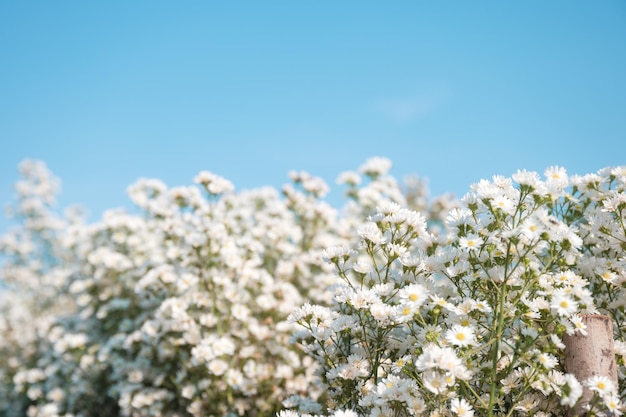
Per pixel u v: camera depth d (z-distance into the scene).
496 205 2.49
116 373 6.04
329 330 2.93
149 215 6.74
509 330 2.72
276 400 4.55
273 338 4.98
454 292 2.91
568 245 2.45
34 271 9.23
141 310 6.52
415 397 2.48
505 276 2.44
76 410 6.70
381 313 2.69
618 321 2.96
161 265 5.44
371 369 2.91
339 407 2.98
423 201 7.72
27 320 9.01
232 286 4.91
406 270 2.93
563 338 2.56
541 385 2.38
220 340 4.61
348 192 6.69
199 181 5.02
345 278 3.06
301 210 6.19
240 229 6.01
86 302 6.77
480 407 2.45
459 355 2.48
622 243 2.96
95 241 7.41
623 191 3.03
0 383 8.37
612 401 2.30
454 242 2.90
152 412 5.11
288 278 5.79
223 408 4.57
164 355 5.07
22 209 9.23
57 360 7.23
